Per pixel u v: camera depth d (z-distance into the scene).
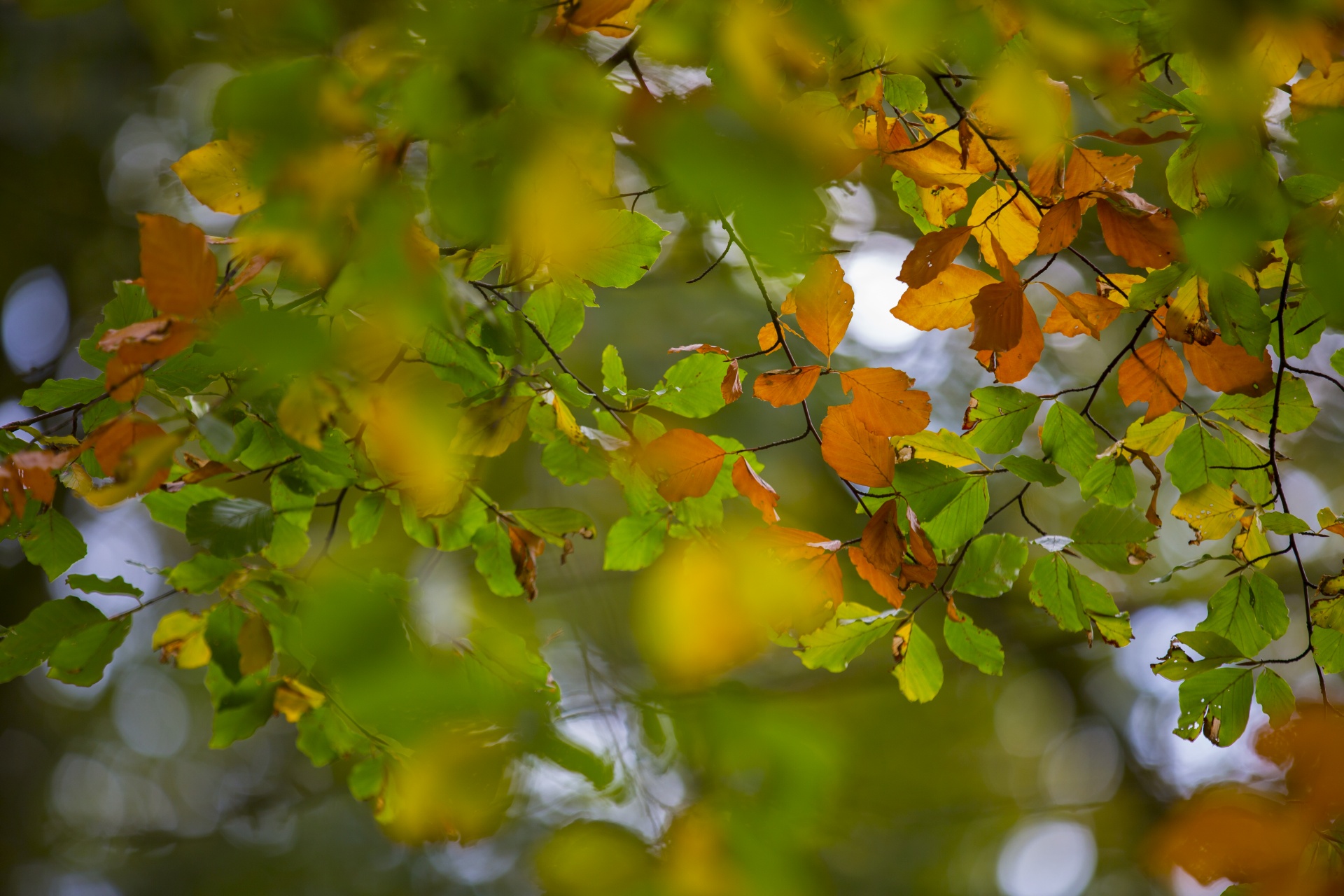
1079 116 4.03
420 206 3.46
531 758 3.43
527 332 3.67
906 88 3.67
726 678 3.30
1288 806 3.57
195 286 3.48
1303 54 3.49
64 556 3.70
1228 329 3.61
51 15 2.95
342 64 2.89
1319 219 3.51
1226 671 3.68
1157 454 3.72
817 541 3.67
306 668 3.61
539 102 2.69
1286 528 3.69
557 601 6.37
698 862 3.02
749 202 2.43
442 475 3.61
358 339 3.56
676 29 3.20
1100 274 3.73
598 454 3.72
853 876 6.29
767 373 3.68
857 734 6.34
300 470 3.67
